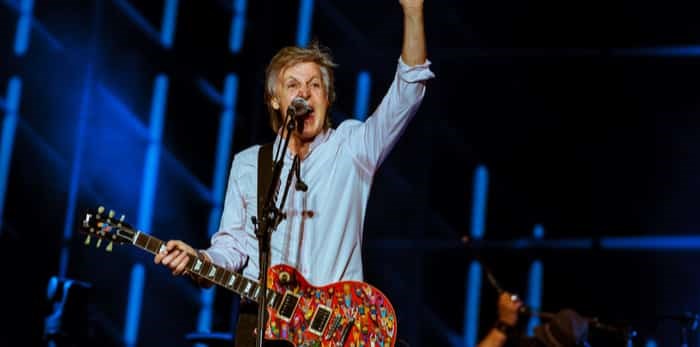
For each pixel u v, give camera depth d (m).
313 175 5.46
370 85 12.00
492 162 12.00
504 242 11.88
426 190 12.10
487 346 6.83
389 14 12.03
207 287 5.36
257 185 5.52
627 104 11.66
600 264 11.55
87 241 5.08
